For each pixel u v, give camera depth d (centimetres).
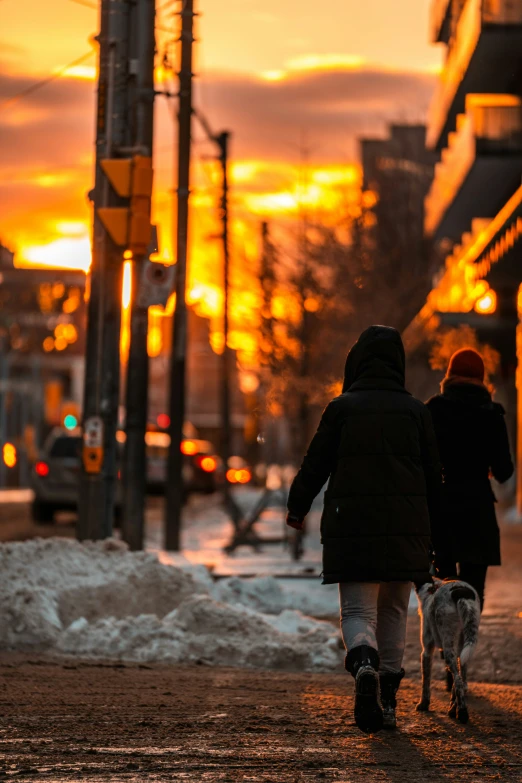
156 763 1349
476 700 1819
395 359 1542
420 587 1669
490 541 1847
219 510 7094
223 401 6556
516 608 2850
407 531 1461
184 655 2184
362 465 1472
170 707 1694
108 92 3028
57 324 19300
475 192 8500
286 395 7012
